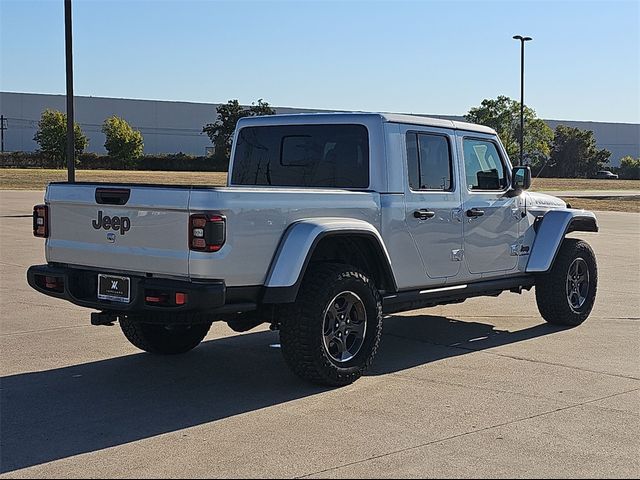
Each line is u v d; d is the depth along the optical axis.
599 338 8.73
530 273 9.03
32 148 92.50
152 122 96.31
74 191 6.61
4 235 18.70
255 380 6.97
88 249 6.54
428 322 9.66
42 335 8.64
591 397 6.45
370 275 7.28
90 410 6.11
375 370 7.32
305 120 7.77
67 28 20.17
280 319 6.57
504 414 6.00
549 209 9.33
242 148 8.27
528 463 5.03
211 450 5.24
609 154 99.25
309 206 6.59
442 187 7.88
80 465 4.99
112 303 6.37
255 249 6.20
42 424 5.77
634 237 21.58
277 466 4.96
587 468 4.96
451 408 6.14
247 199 6.14
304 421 5.84
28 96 91.75
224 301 6.03
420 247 7.56
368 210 7.06
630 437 5.52
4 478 4.79
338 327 6.76
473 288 8.28
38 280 6.93
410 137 7.57
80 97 93.19
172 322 6.33
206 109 98.69
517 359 7.75
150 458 5.11
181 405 6.24
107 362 7.57
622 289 12.32
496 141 8.58
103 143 94.88
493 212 8.39
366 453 5.19
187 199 5.95
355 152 7.43
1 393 6.54
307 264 6.43
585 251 9.39
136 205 6.18
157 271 6.14
